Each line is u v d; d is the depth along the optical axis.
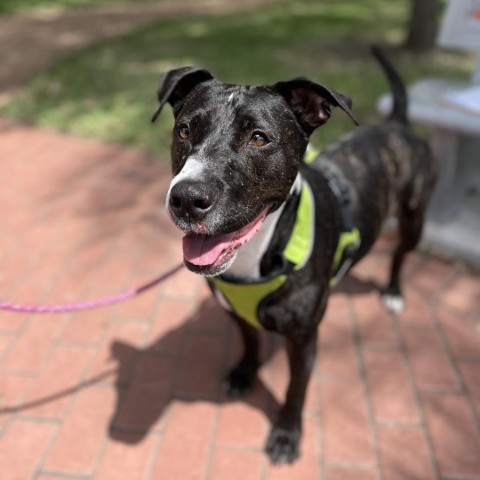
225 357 1.00
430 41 2.85
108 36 3.48
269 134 0.64
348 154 0.92
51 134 1.92
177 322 1.07
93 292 1.16
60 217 1.42
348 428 0.86
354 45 2.99
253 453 0.83
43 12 4.38
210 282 0.80
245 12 4.26
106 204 1.48
